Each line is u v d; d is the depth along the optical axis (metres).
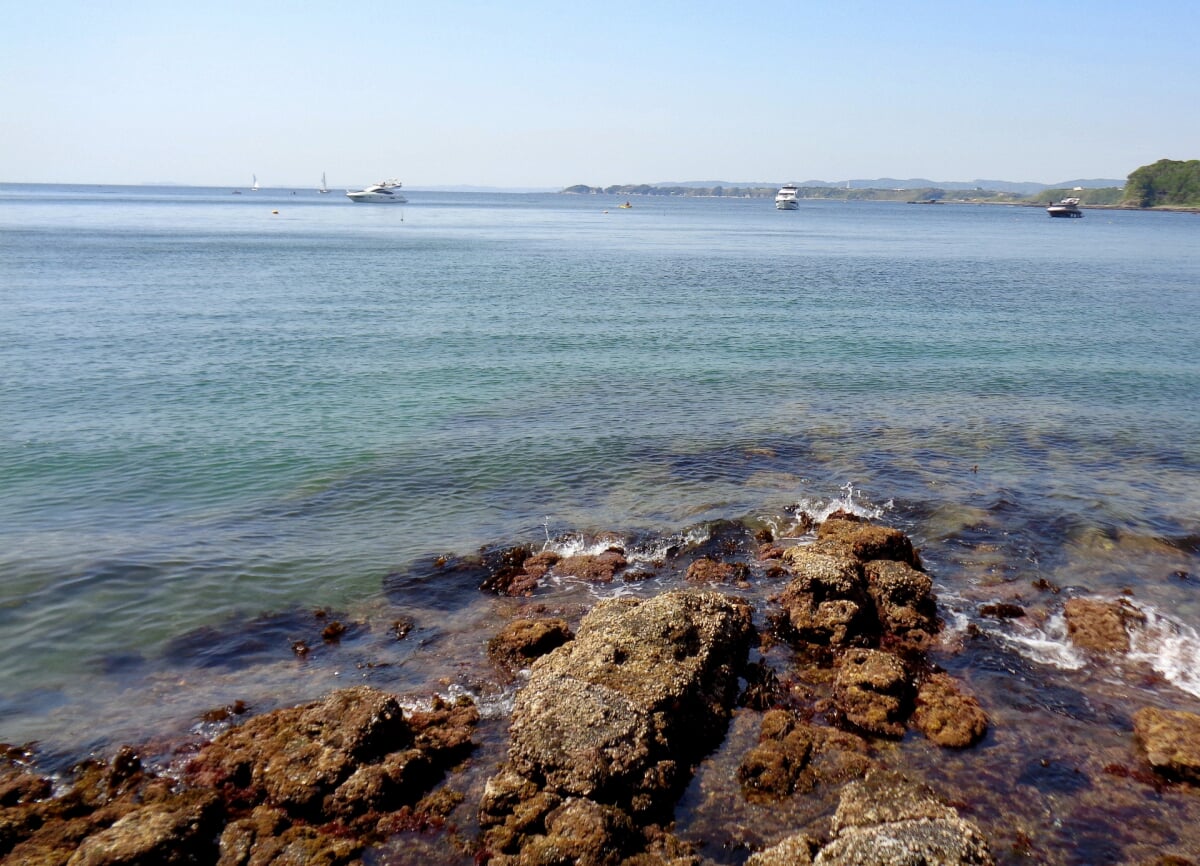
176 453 25.89
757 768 12.46
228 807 11.64
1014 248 116.75
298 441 27.16
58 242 99.62
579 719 12.31
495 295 60.31
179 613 16.98
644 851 10.98
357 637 16.27
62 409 29.91
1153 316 53.38
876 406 31.95
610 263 87.12
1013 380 36.19
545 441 27.39
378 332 45.19
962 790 12.22
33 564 18.70
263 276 70.12
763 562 19.48
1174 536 20.78
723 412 30.84
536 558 19.33
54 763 12.60
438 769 12.48
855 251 108.81
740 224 192.25
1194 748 12.58
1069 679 15.05
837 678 14.62
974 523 21.47
